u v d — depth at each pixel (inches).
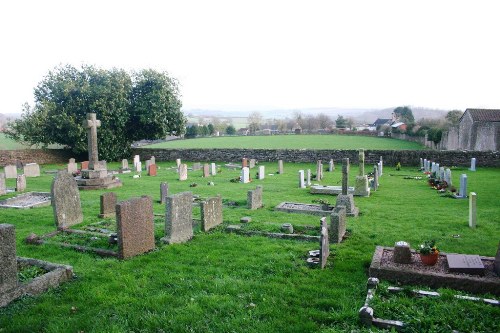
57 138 1302.9
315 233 430.0
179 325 229.1
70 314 245.1
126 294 271.1
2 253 254.4
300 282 293.7
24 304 255.9
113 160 1440.7
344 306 251.0
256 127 3730.3
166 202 388.2
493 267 297.4
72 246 375.6
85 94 1302.9
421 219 505.7
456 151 1153.4
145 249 363.9
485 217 513.0
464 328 219.8
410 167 1189.7
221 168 1190.9
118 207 335.9
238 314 243.6
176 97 1497.3
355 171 1107.9
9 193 740.0
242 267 324.5
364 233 435.2
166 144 2239.2
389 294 267.9
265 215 531.2
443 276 277.3
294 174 1055.6
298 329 225.9
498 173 994.1
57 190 439.5
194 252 363.9
